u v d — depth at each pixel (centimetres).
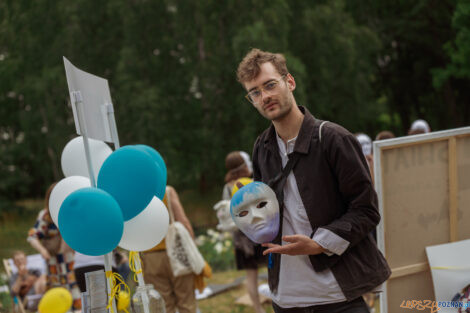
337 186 203
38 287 525
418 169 287
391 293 284
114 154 197
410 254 286
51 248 438
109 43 1952
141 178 194
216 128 1866
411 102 2533
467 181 297
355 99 1908
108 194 185
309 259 205
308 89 1803
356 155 196
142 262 407
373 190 197
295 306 210
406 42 2352
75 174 235
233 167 464
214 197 2095
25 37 1862
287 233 211
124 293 219
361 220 193
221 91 1822
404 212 284
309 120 206
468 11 1677
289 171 207
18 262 537
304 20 1794
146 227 207
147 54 1839
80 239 179
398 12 2364
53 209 216
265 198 206
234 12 1744
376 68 2347
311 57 1822
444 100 2462
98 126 214
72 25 1844
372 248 208
